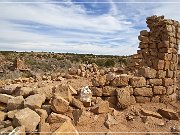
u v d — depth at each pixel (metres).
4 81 15.22
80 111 8.08
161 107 9.94
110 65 39.97
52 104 8.12
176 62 11.69
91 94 9.34
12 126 7.23
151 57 11.99
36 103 8.22
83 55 80.00
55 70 37.56
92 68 18.75
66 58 62.62
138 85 10.07
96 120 8.17
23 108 8.27
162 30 11.58
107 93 9.59
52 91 9.10
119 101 9.24
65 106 8.14
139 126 8.16
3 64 41.38
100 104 8.59
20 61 35.94
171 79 11.12
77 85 11.74
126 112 9.11
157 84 10.52
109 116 8.32
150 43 12.22
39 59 55.34
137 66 13.16
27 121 7.20
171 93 11.10
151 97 10.34
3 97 9.51
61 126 6.94
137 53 13.41
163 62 10.86
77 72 17.02
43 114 7.74
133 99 9.93
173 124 8.41
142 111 9.09
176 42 11.66
